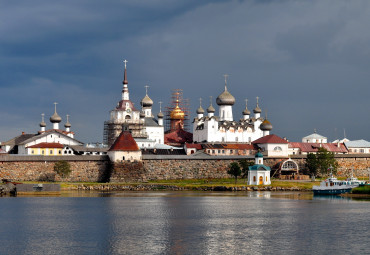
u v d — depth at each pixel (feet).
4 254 351.05
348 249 362.94
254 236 403.54
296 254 350.23
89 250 359.46
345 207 568.82
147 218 484.33
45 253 352.69
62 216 495.82
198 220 473.67
